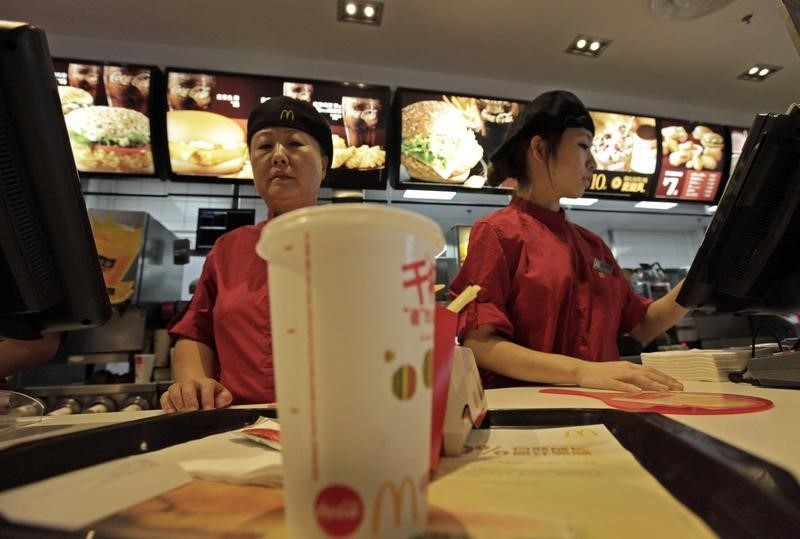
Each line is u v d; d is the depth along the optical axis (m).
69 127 2.39
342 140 2.66
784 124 0.77
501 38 2.93
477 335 1.15
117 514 0.28
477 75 3.32
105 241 2.29
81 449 0.41
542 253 1.21
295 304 0.24
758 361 0.86
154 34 2.81
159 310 2.44
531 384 1.10
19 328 0.66
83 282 0.64
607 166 3.04
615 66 3.23
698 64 3.22
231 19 2.71
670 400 0.66
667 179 3.12
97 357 2.13
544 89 3.46
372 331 0.24
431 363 0.27
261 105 1.34
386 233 0.24
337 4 2.62
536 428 0.51
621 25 2.82
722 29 2.88
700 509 0.26
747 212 0.85
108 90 2.45
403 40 2.93
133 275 2.29
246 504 0.30
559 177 1.29
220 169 2.54
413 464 0.24
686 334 2.70
